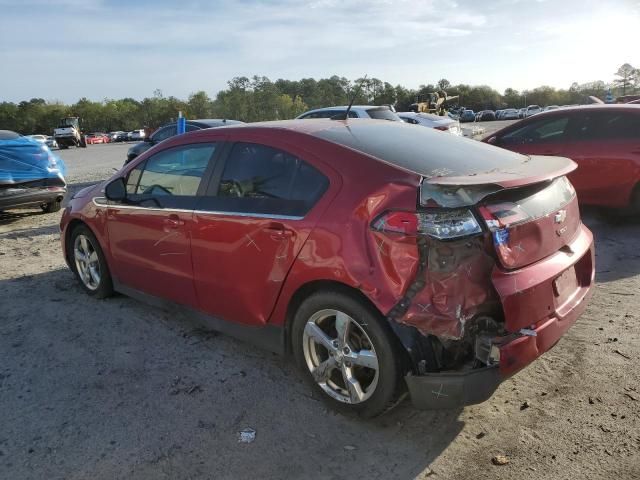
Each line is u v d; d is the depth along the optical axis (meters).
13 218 10.00
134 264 4.43
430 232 2.55
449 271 2.55
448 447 2.82
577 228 3.27
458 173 2.95
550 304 2.80
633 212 6.89
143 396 3.40
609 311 4.35
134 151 14.59
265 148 3.46
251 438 2.95
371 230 2.76
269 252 3.23
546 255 2.88
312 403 3.27
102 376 3.67
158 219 4.04
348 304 2.88
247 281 3.42
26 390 3.51
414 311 2.61
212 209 3.61
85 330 4.41
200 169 3.84
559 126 7.36
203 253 3.69
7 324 4.59
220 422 3.11
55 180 9.48
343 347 2.99
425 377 2.69
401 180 2.79
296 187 3.21
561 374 3.45
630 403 3.10
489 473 2.61
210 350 4.00
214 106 103.62
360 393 2.97
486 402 3.20
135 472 2.71
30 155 9.17
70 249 5.35
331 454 2.80
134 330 4.39
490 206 2.62
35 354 4.01
